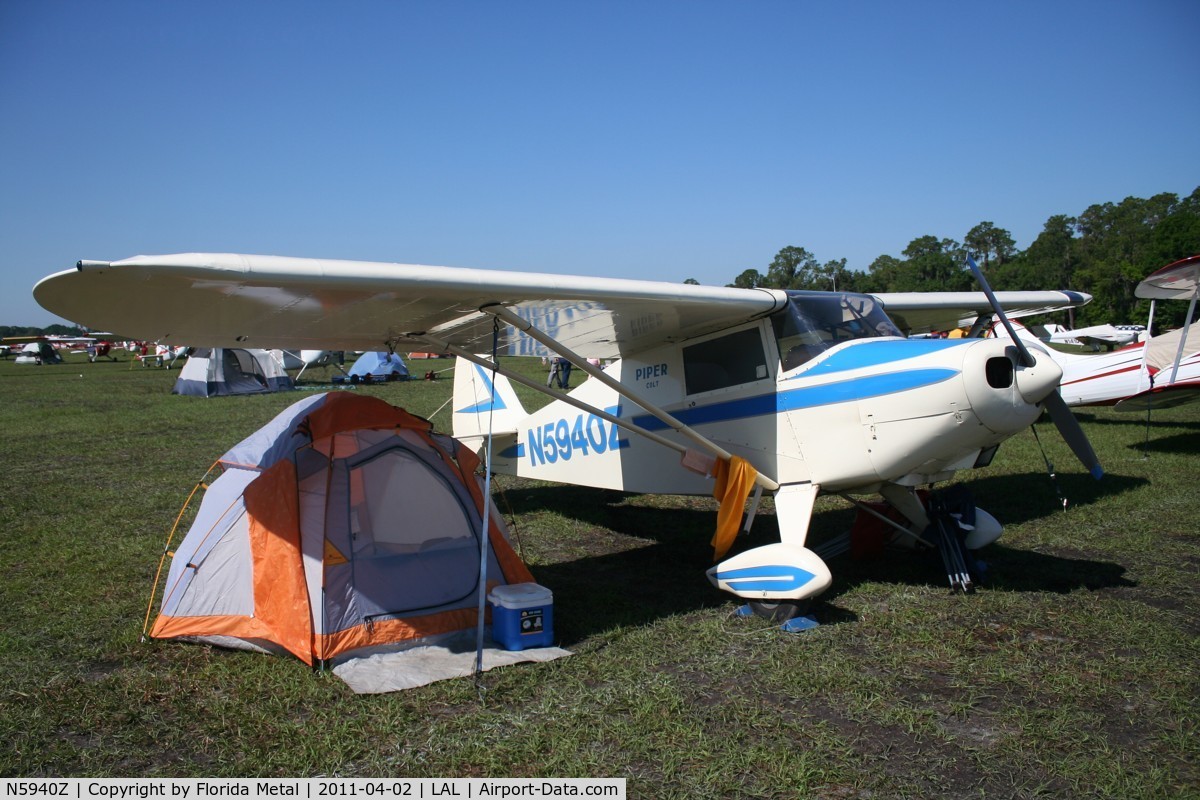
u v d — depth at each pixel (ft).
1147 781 8.89
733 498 16.19
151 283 10.10
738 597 15.87
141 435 41.50
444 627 13.62
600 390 21.20
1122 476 26.81
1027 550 18.88
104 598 15.65
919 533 17.42
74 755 9.62
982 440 14.55
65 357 192.75
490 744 9.86
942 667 12.22
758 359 17.11
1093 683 11.52
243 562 13.34
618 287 14.01
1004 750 9.64
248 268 10.20
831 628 13.99
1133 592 15.70
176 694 11.30
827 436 15.89
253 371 69.77
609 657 12.71
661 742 9.89
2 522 22.08
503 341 17.15
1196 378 32.09
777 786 8.87
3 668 12.19
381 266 11.46
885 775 9.10
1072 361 37.70
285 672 12.01
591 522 22.95
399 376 83.10
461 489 15.15
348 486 13.89
